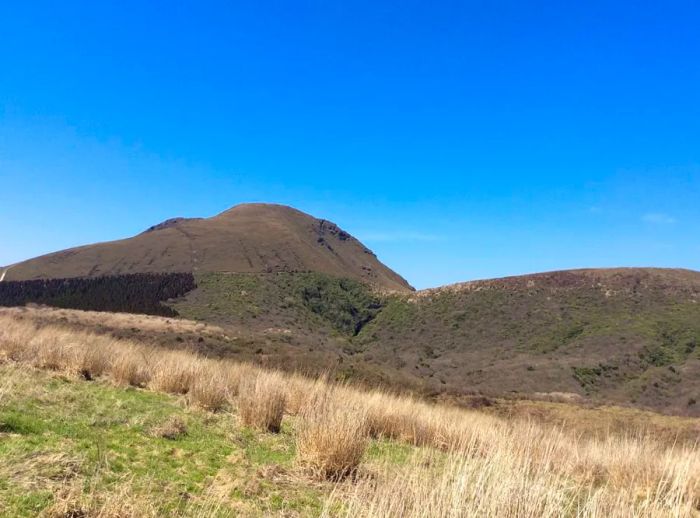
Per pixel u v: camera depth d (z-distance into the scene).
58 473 4.60
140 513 4.06
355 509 3.63
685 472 4.92
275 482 5.61
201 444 6.75
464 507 3.42
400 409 10.97
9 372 8.34
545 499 3.70
